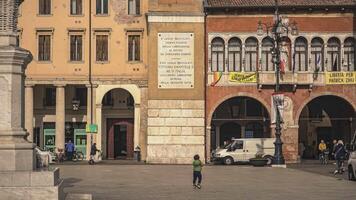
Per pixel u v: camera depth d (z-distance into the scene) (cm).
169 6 5816
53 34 6031
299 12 5931
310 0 5947
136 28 6031
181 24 5816
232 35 5919
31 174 1959
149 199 2567
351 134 6047
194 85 5806
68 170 4603
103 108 6334
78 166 5169
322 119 6488
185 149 5759
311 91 5897
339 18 5950
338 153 4212
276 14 5022
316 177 3928
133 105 6291
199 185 3141
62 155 5925
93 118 6012
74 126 6297
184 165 5441
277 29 5025
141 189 3041
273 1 5919
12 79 2053
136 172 4403
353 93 5897
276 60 5091
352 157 3666
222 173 4328
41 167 2216
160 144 5756
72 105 6266
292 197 2677
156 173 4300
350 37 5938
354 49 5956
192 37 5819
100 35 6056
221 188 3125
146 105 5978
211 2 5934
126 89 6016
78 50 6056
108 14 6053
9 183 1945
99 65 6028
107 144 6347
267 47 5944
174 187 3170
